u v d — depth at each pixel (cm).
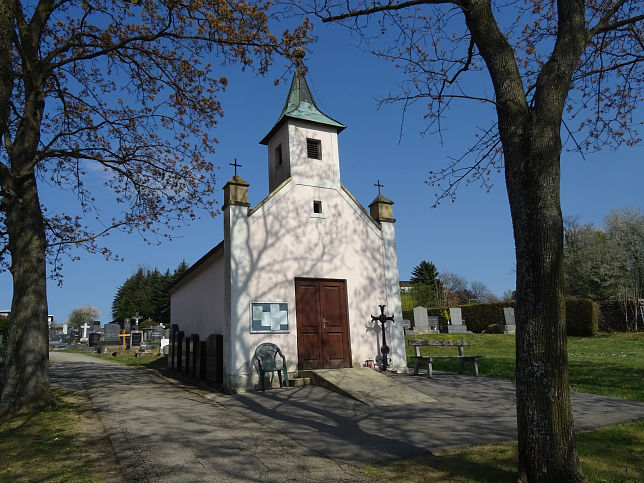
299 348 1373
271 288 1359
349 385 1162
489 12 600
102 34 1248
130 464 624
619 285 3975
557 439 486
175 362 1856
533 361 507
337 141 1608
